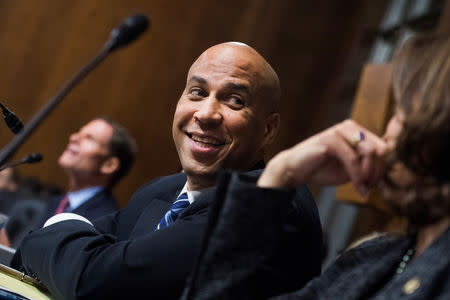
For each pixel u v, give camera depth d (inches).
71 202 133.4
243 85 58.7
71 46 291.0
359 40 273.1
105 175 138.3
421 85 31.7
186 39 295.6
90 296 49.4
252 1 295.1
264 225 38.1
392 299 30.8
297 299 38.2
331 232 232.1
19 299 45.8
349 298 34.8
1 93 284.7
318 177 37.3
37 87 287.4
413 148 30.6
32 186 184.9
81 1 293.0
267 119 61.4
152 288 48.7
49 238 55.0
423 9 241.3
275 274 40.1
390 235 36.6
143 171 290.8
